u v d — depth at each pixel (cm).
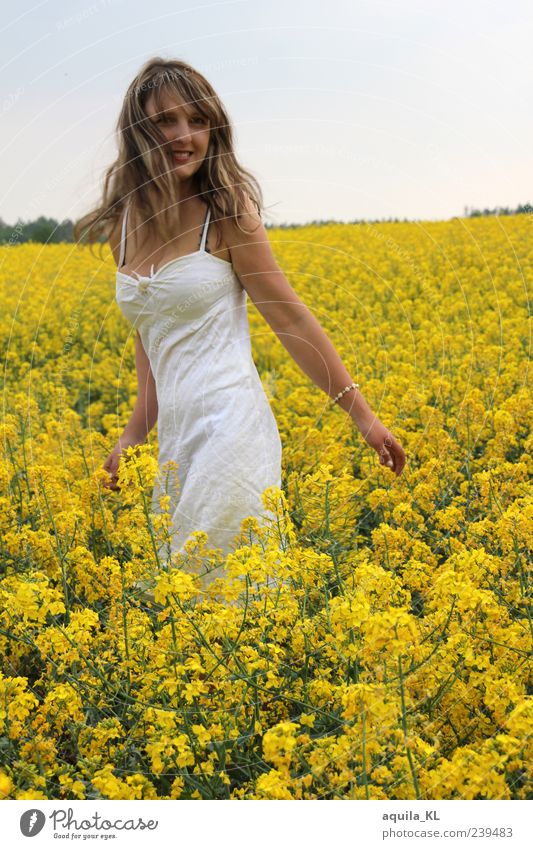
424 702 232
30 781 216
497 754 194
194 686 219
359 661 234
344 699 202
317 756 207
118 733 234
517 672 237
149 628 271
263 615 247
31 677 285
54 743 231
